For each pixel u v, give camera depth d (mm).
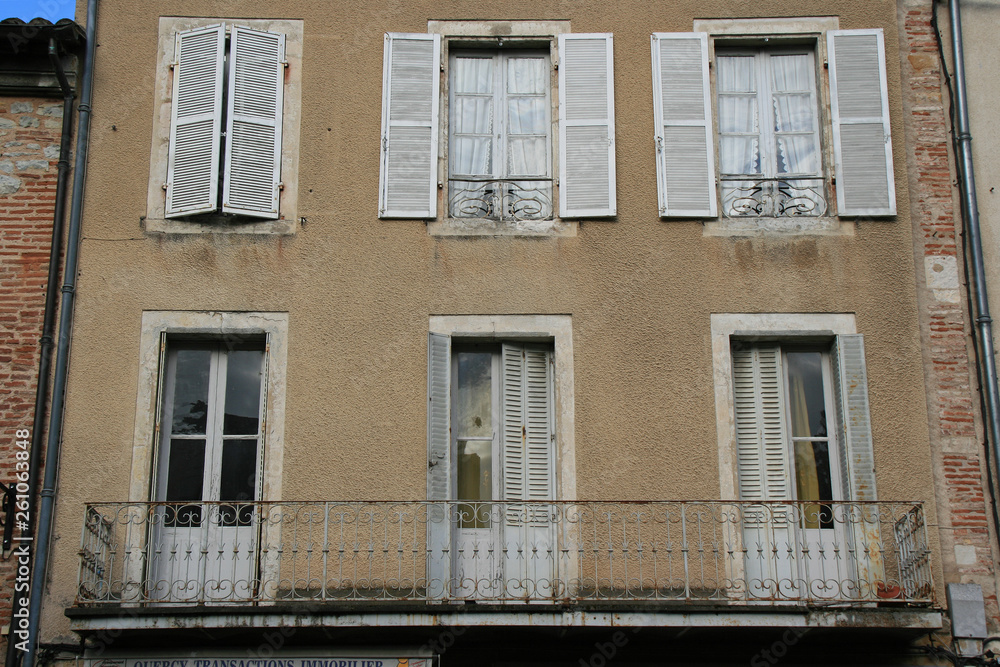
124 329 10516
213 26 11266
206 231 10812
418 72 11289
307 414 10359
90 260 10680
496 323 10602
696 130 11141
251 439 10508
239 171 10906
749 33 11422
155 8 11430
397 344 10547
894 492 10203
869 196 10938
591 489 10211
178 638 9602
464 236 10844
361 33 11414
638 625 9297
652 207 10945
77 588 9430
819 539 10203
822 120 11266
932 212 10992
